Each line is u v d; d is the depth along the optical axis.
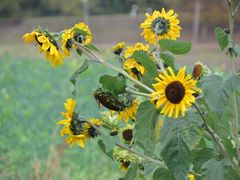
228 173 1.08
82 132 1.11
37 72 9.23
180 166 1.02
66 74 8.78
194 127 1.04
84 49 1.12
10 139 4.09
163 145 1.03
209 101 1.03
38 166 2.47
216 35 1.10
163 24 1.18
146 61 1.09
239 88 1.07
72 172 3.12
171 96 0.98
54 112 5.42
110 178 2.79
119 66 1.19
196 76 1.19
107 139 1.12
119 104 1.13
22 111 5.41
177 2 14.84
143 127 1.08
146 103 1.07
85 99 5.71
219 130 1.06
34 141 3.98
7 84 7.73
